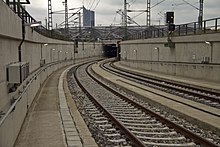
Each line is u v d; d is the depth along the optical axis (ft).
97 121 41.70
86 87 88.12
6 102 26.61
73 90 80.89
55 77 111.55
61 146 27.55
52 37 132.98
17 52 35.88
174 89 74.64
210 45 88.48
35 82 61.26
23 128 34.83
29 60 50.78
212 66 87.40
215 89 69.15
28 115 42.63
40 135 31.58
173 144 29.76
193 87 76.59
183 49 107.55
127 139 31.83
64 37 193.98
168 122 38.47
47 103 53.88
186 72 105.91
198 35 94.58
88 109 51.72
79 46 257.96
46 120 39.14
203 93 67.56
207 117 40.34
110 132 35.65
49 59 117.80
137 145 29.17
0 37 24.72
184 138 32.04
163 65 128.88
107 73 142.00
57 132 32.73
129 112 48.11
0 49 24.64
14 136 28.71
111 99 63.62
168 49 122.11
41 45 81.15
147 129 36.32
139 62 169.07
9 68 27.61
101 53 353.72
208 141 28.86
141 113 47.19
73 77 122.72
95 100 58.54
